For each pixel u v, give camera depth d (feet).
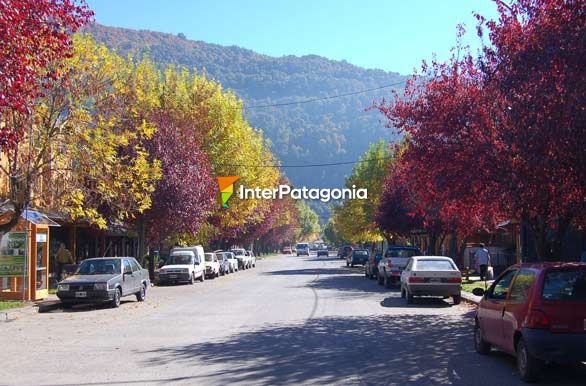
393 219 140.26
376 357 39.27
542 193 43.11
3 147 42.75
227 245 231.50
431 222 114.32
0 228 66.80
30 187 68.85
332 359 38.55
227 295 90.07
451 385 31.45
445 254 169.07
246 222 200.13
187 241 153.89
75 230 113.29
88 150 75.10
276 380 32.40
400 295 87.45
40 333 51.55
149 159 108.27
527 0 44.96
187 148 119.14
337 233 390.01
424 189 59.26
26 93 37.42
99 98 75.82
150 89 127.03
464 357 39.42
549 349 30.83
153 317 62.49
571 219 54.03
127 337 48.52
